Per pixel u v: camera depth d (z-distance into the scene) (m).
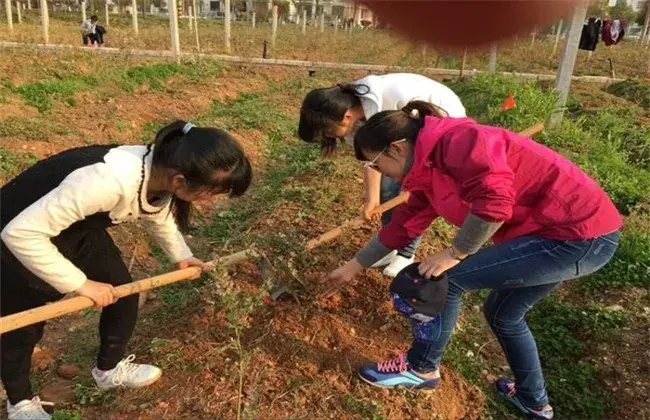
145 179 2.21
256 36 21.52
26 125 7.07
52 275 2.20
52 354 3.42
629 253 4.52
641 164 7.68
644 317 3.90
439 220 4.81
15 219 2.09
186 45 19.45
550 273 2.44
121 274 2.67
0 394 3.09
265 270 3.37
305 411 2.82
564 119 8.88
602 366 3.49
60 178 2.16
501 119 8.30
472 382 3.28
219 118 8.84
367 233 4.49
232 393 2.87
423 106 2.49
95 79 10.20
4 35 17.72
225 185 2.17
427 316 2.50
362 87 2.96
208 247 4.84
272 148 7.93
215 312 3.41
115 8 37.72
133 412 2.81
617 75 17.45
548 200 2.36
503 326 2.71
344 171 6.00
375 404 2.85
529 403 2.96
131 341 3.42
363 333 3.40
